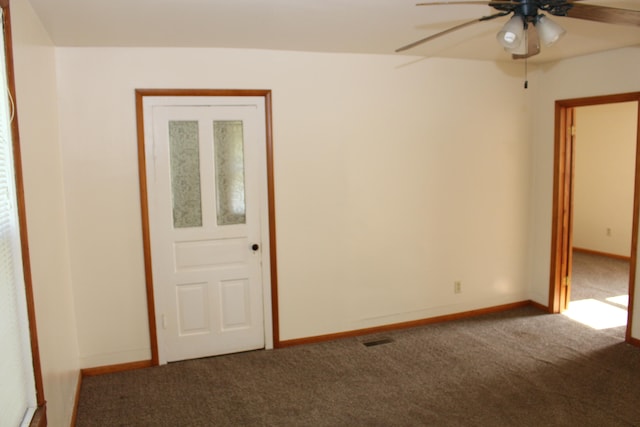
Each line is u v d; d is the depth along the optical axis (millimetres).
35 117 2299
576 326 4090
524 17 1989
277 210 3641
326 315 3883
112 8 2375
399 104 3896
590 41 3408
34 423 1703
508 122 4312
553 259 4344
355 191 3848
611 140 6422
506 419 2691
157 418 2775
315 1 2375
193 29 2822
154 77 3264
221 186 3506
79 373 3252
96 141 3193
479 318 4340
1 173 1597
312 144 3676
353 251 3904
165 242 3420
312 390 3066
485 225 4359
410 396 2967
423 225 4113
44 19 2508
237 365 3459
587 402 2855
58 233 2820
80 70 3123
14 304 1704
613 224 6488
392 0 2373
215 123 3439
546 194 4375
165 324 3480
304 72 3594
